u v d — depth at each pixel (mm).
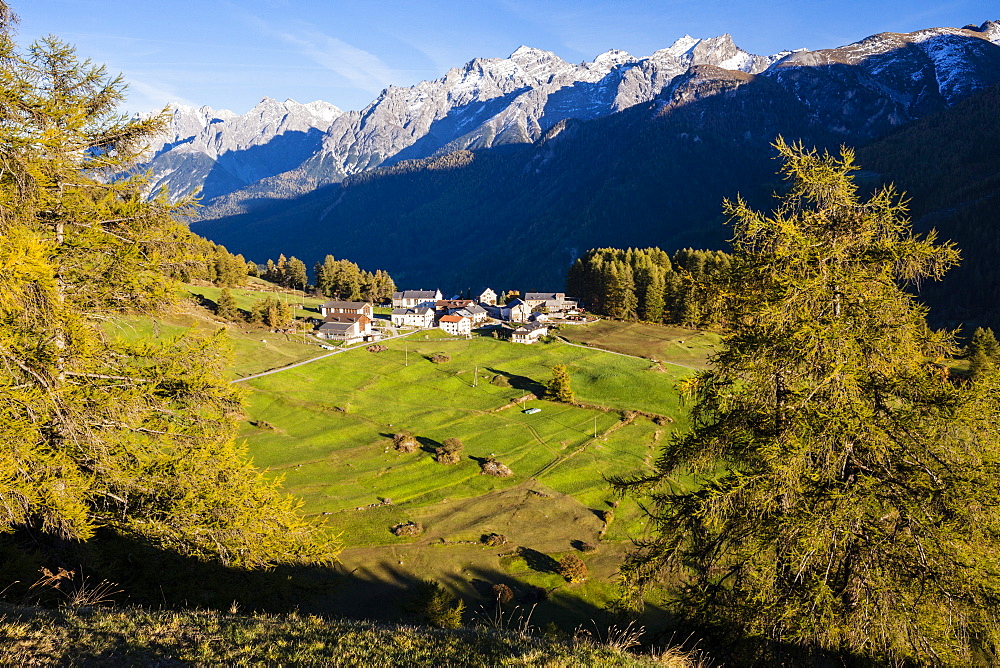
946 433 10977
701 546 12398
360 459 60344
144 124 13938
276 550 15039
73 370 12805
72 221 13078
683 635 12484
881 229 11961
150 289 14156
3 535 12977
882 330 11477
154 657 8352
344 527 45906
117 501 13617
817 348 11336
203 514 14008
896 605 10422
